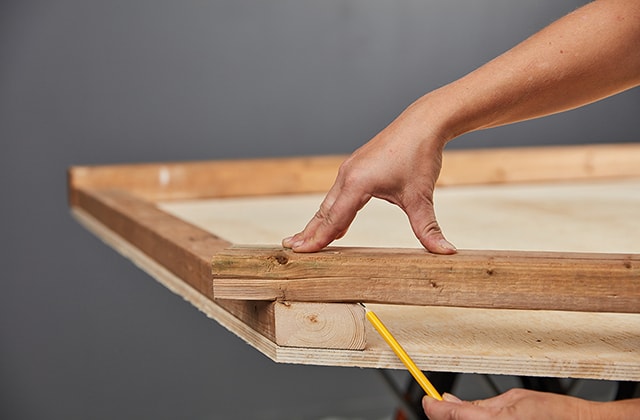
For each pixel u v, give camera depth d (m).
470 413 0.85
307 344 0.97
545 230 1.68
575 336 0.99
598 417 0.85
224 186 2.38
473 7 3.74
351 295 0.96
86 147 3.34
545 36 0.96
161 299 3.42
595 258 0.95
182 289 1.33
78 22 3.29
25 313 3.30
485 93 0.95
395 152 0.97
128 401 3.40
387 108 3.67
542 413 0.85
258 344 1.04
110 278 3.37
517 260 0.94
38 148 3.28
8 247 3.28
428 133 0.96
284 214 2.00
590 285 0.92
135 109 3.38
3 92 3.23
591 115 3.93
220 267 0.98
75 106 3.31
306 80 3.56
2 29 3.21
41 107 3.28
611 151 2.68
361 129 3.65
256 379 3.49
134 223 1.65
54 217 3.31
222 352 3.46
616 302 0.92
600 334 0.99
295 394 3.52
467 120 0.97
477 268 0.94
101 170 2.30
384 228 1.76
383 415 3.59
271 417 3.51
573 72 0.94
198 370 3.45
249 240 1.59
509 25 3.79
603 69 0.94
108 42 3.33
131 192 2.20
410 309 1.11
